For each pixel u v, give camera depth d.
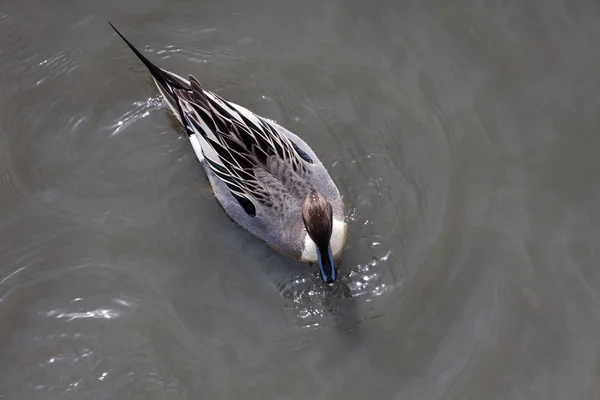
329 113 10.32
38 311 9.27
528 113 10.22
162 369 8.95
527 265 9.26
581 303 9.03
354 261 9.43
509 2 10.80
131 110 10.34
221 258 9.55
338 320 9.10
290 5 10.85
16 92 10.33
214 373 8.86
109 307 9.29
